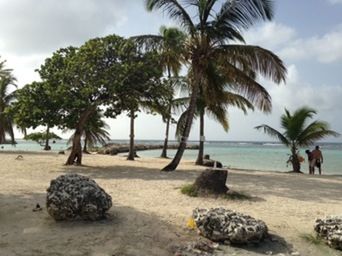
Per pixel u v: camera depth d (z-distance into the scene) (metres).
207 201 10.39
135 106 19.98
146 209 9.20
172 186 12.85
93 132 40.84
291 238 7.61
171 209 9.29
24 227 7.41
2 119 41.62
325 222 7.68
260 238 7.19
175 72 24.23
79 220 7.82
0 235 6.91
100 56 18.34
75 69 18.00
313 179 17.41
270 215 9.16
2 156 25.84
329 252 7.09
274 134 25.16
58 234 7.05
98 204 7.93
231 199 10.70
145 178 15.03
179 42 17.98
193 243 6.99
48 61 19.41
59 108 18.19
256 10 17.42
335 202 11.16
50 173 16.05
